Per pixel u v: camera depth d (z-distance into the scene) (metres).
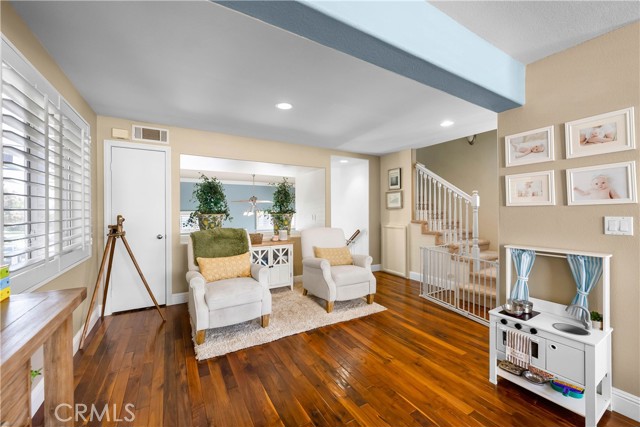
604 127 1.70
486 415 1.63
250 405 1.71
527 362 1.73
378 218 5.51
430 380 1.96
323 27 1.21
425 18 1.46
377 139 4.19
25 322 0.87
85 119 2.71
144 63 2.05
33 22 1.60
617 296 1.67
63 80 2.17
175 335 2.64
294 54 1.94
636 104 1.59
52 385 1.15
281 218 4.45
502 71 1.89
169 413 1.63
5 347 0.72
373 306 3.41
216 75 2.22
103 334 2.66
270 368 2.10
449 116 3.17
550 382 1.77
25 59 1.54
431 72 1.59
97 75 2.21
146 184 3.39
